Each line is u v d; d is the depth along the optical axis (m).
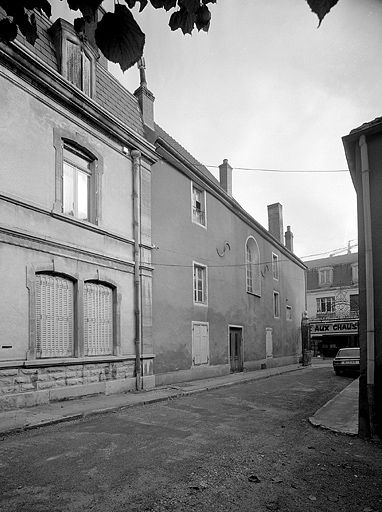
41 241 9.38
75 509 3.92
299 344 30.30
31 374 8.91
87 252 10.66
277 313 26.09
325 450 6.01
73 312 10.28
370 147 7.17
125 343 11.81
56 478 4.71
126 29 1.84
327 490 4.45
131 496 4.22
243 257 20.66
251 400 10.94
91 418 8.18
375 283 6.82
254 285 22.41
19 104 9.23
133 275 12.45
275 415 8.77
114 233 11.70
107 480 4.65
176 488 4.44
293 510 3.94
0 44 8.59
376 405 6.62
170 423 7.77
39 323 9.34
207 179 16.84
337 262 39.28
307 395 12.02
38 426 7.23
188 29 2.07
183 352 14.55
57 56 10.52
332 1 1.57
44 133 9.81
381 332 6.70
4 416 7.77
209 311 16.64
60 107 10.33
